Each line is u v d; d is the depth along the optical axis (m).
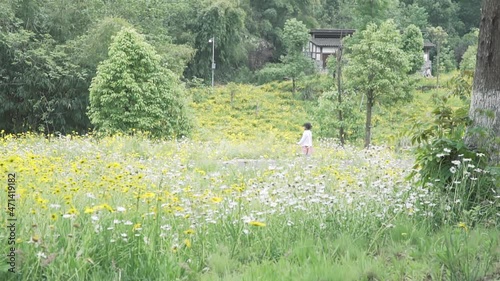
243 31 78.12
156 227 5.90
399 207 7.20
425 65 70.56
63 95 35.03
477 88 7.99
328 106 29.84
